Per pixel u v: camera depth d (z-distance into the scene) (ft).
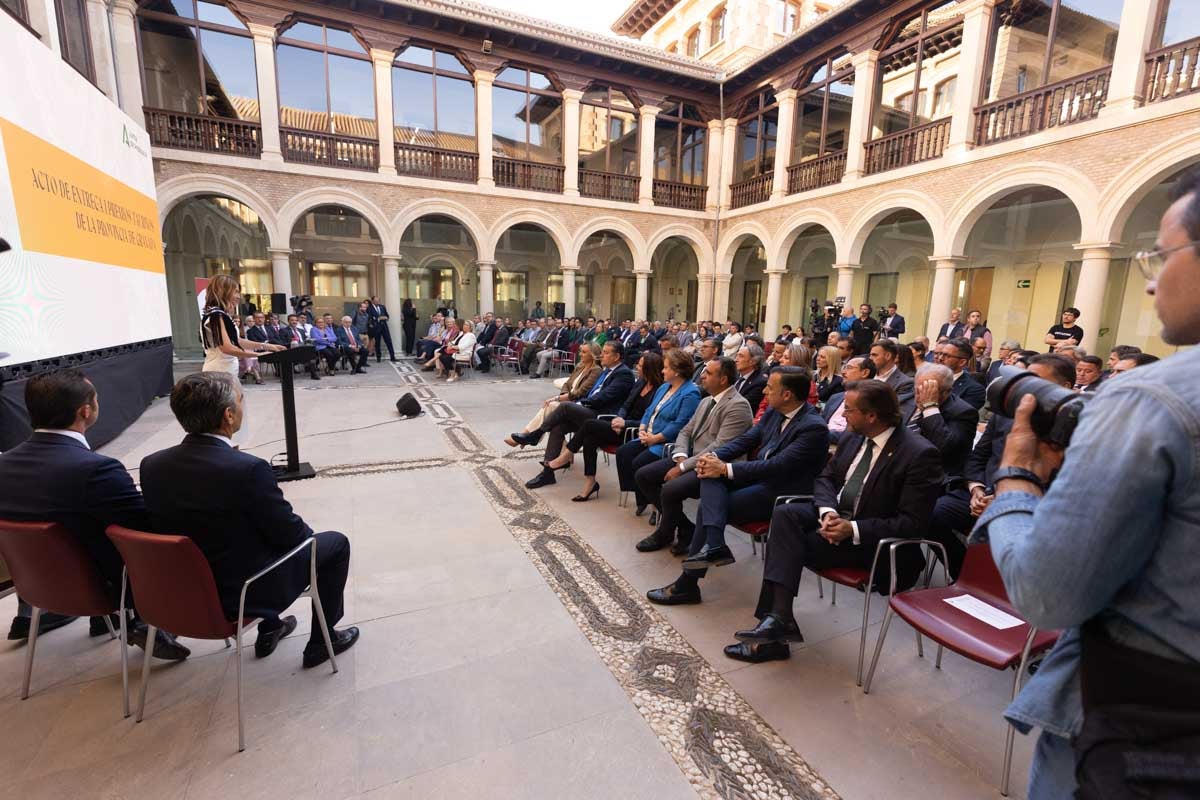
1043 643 6.03
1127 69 23.75
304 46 38.09
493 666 7.66
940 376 10.73
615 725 6.61
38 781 5.69
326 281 59.11
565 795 5.64
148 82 38.17
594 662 7.79
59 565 6.19
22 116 13.83
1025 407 3.39
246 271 56.08
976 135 30.76
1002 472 3.40
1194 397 2.38
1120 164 24.17
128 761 5.96
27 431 13.21
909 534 7.58
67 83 16.40
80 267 16.66
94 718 6.59
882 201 35.96
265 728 6.46
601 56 44.73
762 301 61.98
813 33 39.11
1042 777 3.28
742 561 11.21
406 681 7.32
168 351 26.22
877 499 8.04
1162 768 2.42
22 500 6.31
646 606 9.30
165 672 7.45
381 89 40.16
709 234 52.44
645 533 12.28
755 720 6.74
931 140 33.14
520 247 65.77
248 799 5.53
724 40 58.49
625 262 69.21
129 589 6.70
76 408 6.64
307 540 7.11
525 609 9.11
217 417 6.52
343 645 7.91
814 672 7.70
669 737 6.44
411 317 50.57
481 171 43.91
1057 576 2.58
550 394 30.53
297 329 35.29
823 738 6.47
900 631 8.81
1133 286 32.89
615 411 15.92
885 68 37.29
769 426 10.98
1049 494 2.73
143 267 22.80
